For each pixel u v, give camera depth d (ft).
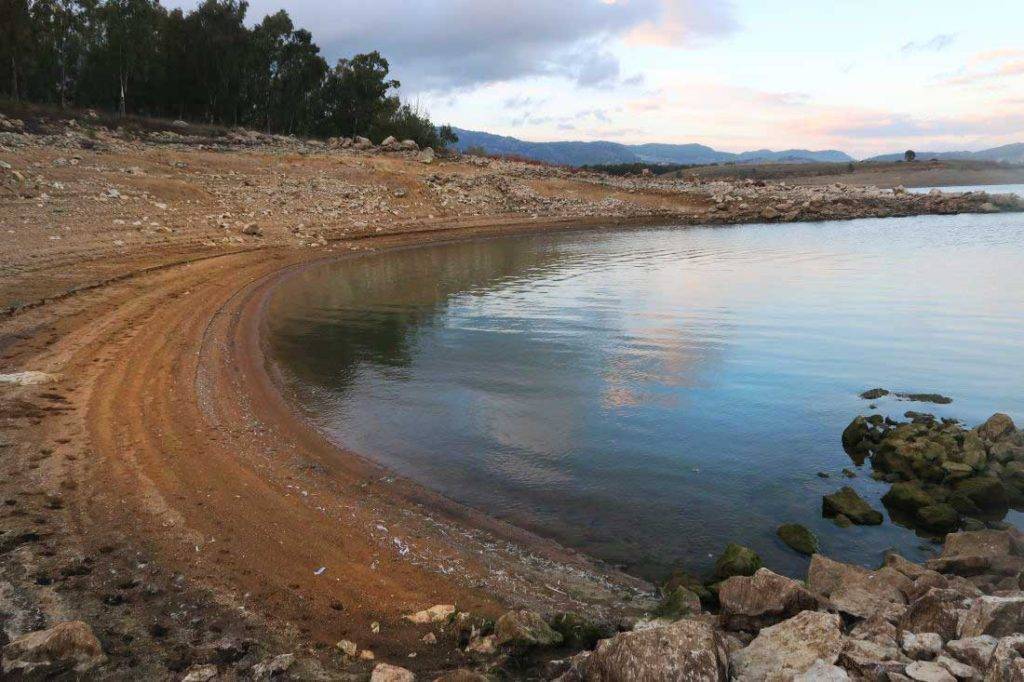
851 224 168.45
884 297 73.15
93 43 194.70
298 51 232.94
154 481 24.61
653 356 49.06
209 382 37.65
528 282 84.74
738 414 37.11
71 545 19.27
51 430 28.02
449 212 150.92
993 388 41.86
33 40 170.60
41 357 37.96
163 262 72.84
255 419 33.42
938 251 114.62
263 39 222.69
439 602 18.93
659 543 23.85
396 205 144.87
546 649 16.70
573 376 43.91
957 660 13.62
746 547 23.67
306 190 135.03
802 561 22.81
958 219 175.32
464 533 23.84
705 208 190.19
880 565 22.76
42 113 150.82
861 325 59.31
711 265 100.99
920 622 15.98
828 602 17.69
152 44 191.21
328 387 40.98
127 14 185.78
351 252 106.63
